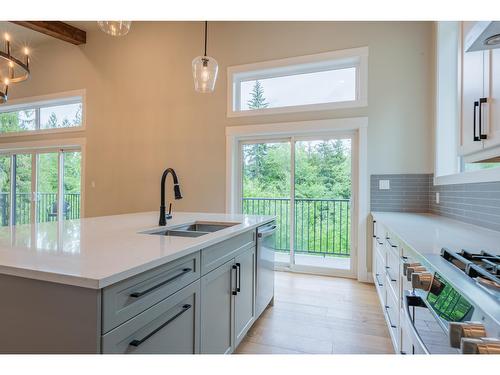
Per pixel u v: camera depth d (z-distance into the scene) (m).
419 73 3.34
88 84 4.91
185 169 4.32
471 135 1.52
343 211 3.78
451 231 1.81
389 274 2.10
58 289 1.00
